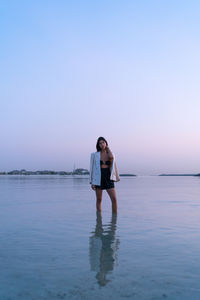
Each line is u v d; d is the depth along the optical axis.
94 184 6.21
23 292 1.94
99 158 6.23
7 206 7.06
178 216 5.50
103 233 3.90
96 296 1.87
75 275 2.25
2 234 3.83
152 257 2.75
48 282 2.11
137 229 4.19
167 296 1.87
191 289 1.99
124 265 2.50
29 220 4.98
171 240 3.48
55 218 5.20
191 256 2.79
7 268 2.42
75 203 7.81
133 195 10.98
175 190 14.77
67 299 1.83
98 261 2.61
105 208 6.76
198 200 8.79
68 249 3.05
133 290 1.96
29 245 3.23
